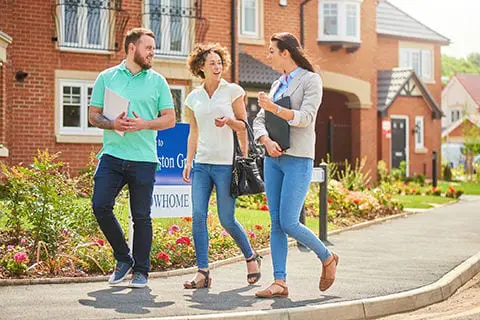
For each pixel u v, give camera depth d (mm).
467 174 38875
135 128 8102
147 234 8406
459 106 64750
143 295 8094
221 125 8266
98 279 9000
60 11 20141
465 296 9078
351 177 22156
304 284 8945
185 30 21938
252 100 24406
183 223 12680
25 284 8734
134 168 8266
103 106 8320
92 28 20547
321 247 8016
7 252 9586
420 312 8133
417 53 35656
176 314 7133
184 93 21859
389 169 31797
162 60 21438
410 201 22797
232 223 8672
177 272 9695
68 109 20234
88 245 9664
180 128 10000
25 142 19547
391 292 8461
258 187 8508
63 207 10172
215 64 8484
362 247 12609
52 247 9727
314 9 27609
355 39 28266
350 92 28641
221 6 22438
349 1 28047
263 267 10359
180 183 9992
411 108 33844
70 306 7492
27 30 19594
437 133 35469
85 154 20203
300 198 7875
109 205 8234
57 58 20000
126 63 8484
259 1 25484
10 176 10352
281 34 7984
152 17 21438
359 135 29109
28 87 19609
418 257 11391
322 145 29906
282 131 7738
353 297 8109
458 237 14086
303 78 7871
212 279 9289
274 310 7234
